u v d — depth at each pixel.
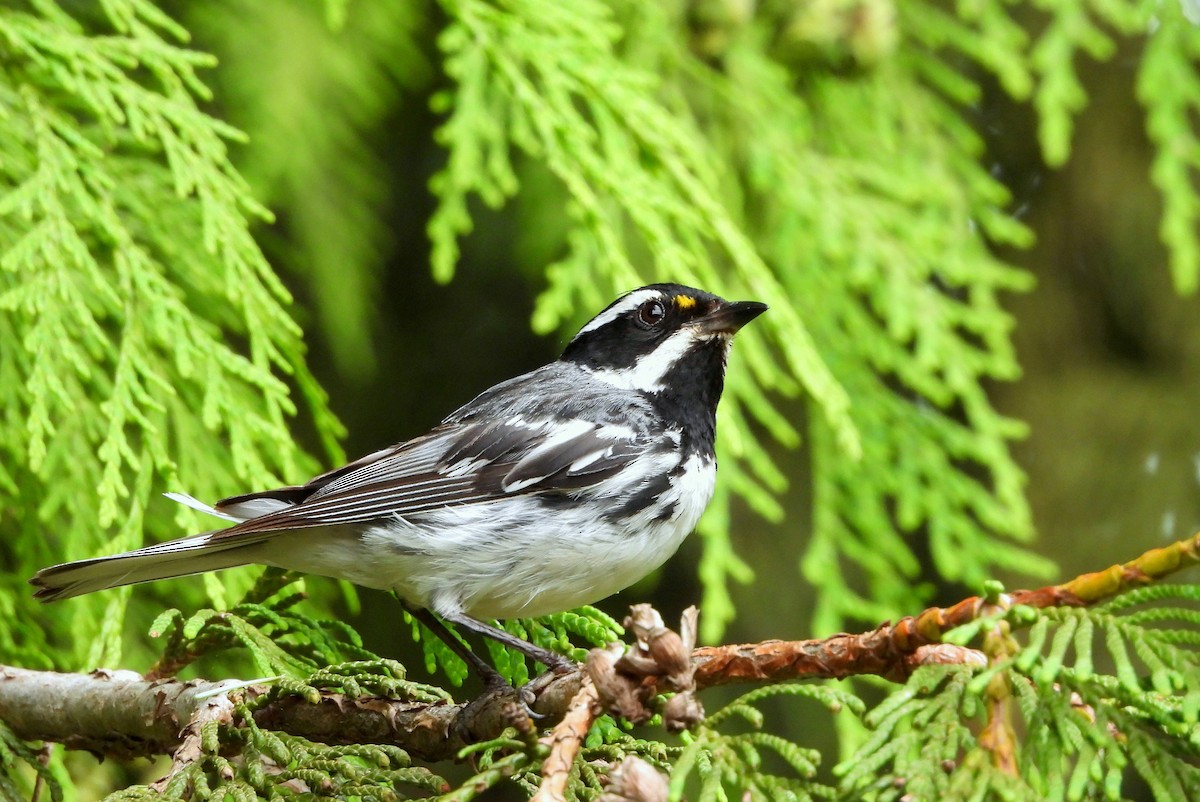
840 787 4.64
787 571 12.95
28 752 6.59
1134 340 14.19
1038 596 5.12
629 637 13.23
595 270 11.94
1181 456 13.48
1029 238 11.70
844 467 10.74
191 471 8.59
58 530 8.66
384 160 13.71
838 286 11.09
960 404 13.92
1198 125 13.91
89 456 8.14
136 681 6.62
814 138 11.77
